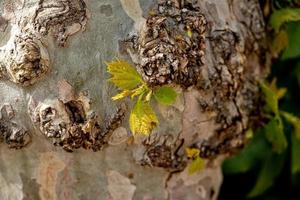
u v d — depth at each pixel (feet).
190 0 3.42
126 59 3.32
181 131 3.49
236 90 3.58
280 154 4.28
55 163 3.45
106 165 3.48
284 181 4.57
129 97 3.33
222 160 3.83
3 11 3.34
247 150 4.26
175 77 3.32
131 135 3.41
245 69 3.66
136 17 3.33
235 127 3.62
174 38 3.33
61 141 3.34
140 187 3.56
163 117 3.42
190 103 3.45
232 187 4.54
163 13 3.35
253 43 3.67
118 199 3.55
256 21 3.69
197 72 3.40
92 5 3.31
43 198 3.54
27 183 3.51
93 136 3.36
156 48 3.29
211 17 3.49
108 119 3.35
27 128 3.39
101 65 3.32
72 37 3.30
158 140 3.45
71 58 3.31
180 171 3.59
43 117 3.32
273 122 3.85
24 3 3.32
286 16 3.74
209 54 3.48
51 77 3.32
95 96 3.34
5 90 3.37
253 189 4.36
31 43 3.28
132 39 3.31
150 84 3.30
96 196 3.53
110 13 3.32
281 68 4.20
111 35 3.32
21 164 3.48
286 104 4.28
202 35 3.42
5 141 3.42
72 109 3.34
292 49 3.92
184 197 3.69
